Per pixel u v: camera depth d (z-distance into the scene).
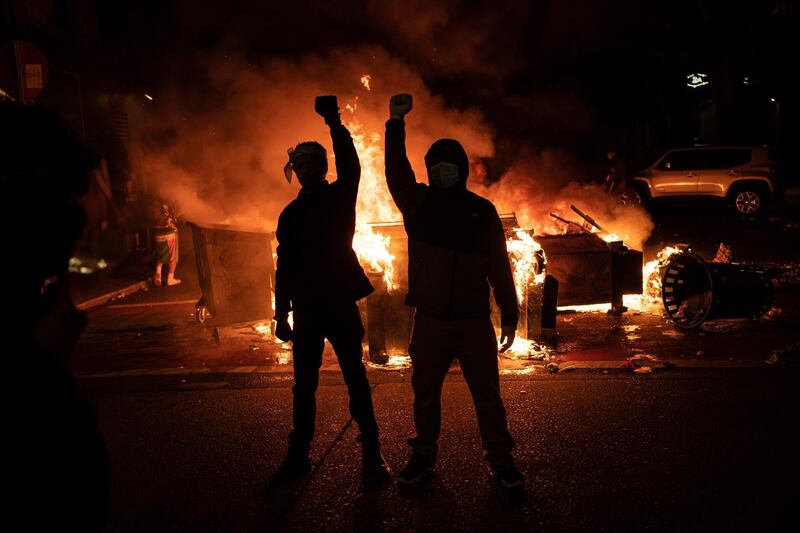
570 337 6.57
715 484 3.52
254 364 6.16
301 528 3.27
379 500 3.52
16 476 1.20
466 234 3.48
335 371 5.80
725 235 13.90
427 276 3.53
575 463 3.83
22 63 7.59
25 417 1.22
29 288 1.26
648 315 7.43
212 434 4.51
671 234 14.34
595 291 7.54
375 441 3.80
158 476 3.89
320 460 4.02
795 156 23.78
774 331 6.51
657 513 3.26
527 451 4.01
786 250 11.61
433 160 3.52
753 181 16.72
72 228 1.28
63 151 1.26
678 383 5.10
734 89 23.73
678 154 17.58
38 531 1.22
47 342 1.33
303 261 3.73
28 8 10.77
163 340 7.15
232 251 7.01
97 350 6.86
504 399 4.90
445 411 4.73
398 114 3.56
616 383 5.16
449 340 3.54
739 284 6.43
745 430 4.19
